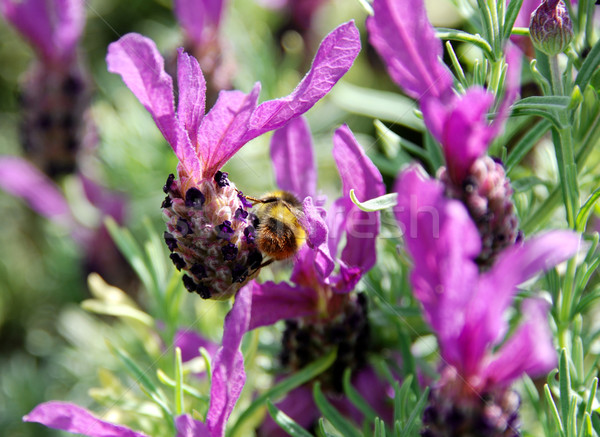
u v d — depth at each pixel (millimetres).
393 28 213
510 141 281
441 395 199
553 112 226
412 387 240
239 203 219
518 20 243
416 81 215
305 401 249
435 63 214
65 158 359
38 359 412
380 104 311
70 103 351
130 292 340
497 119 201
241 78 351
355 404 237
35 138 355
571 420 218
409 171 189
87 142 365
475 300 188
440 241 187
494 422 195
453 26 351
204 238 216
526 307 187
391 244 264
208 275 218
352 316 241
